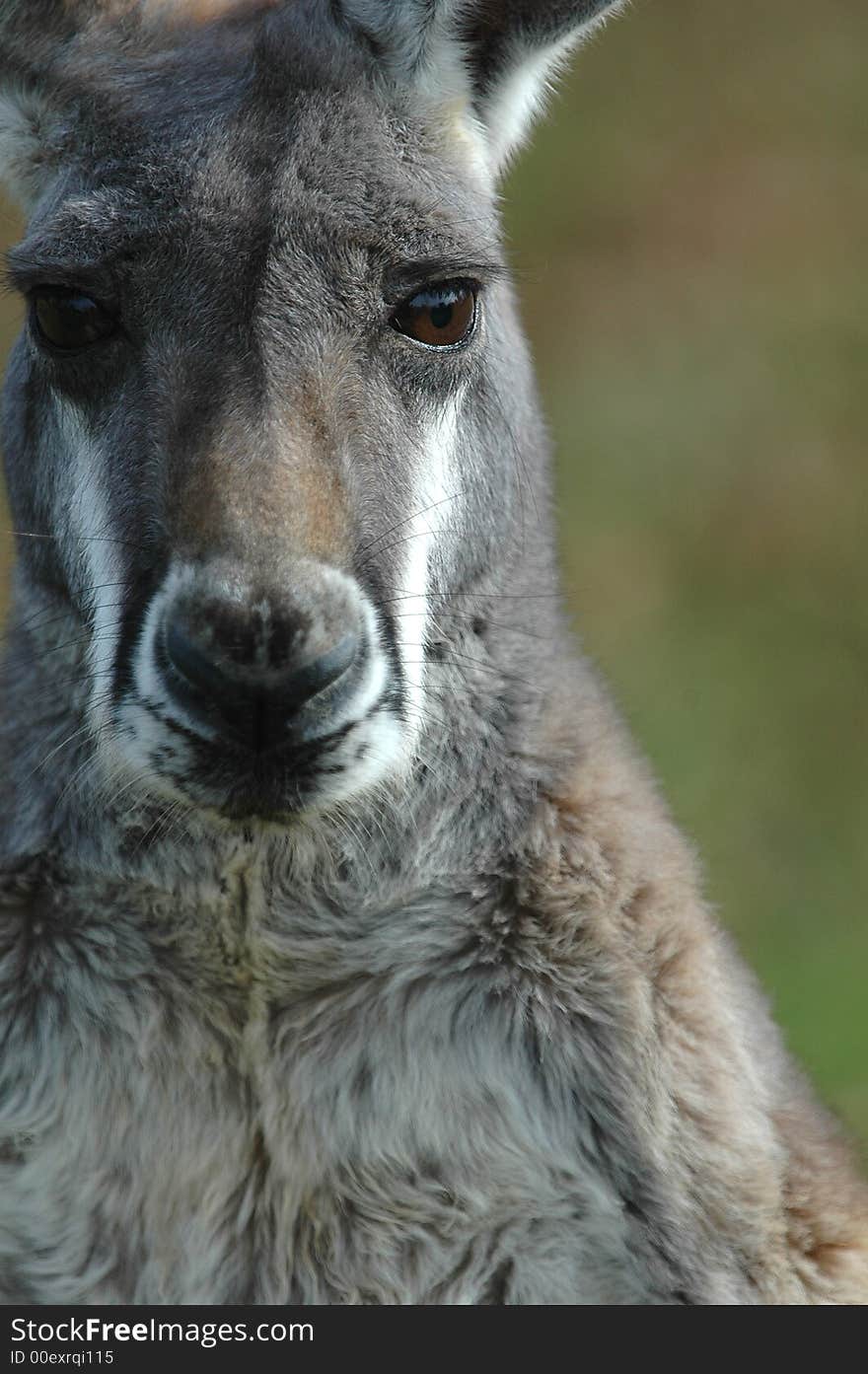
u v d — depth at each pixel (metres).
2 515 16.64
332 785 10.88
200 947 12.00
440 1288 12.13
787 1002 21.50
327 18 11.99
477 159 12.42
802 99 37.25
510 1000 12.06
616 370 32.44
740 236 34.69
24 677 12.63
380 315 11.44
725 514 30.16
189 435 10.98
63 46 12.30
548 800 12.30
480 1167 12.08
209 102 11.55
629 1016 11.94
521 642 12.54
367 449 11.30
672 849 12.77
